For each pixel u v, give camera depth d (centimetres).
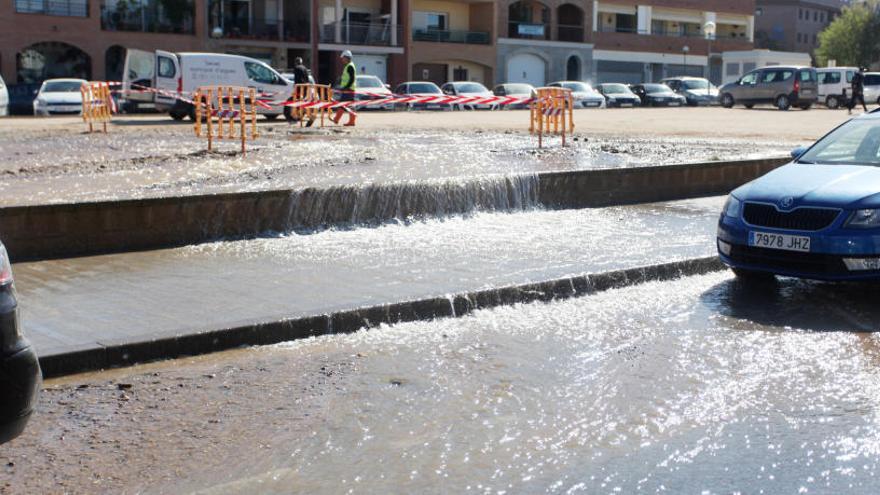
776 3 9656
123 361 564
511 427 459
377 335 635
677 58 6512
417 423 466
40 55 4159
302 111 2291
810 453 425
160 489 393
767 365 559
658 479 399
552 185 1202
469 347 602
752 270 758
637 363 563
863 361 567
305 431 455
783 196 739
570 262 832
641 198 1287
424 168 1277
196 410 485
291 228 1011
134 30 4312
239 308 660
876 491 386
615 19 6306
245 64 2669
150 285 744
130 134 1933
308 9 4778
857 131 827
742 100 4094
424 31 5253
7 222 841
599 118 2953
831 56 8069
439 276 770
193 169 1255
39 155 1455
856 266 700
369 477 403
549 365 561
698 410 482
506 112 3484
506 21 5584
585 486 392
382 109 3784
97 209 884
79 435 452
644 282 808
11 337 349
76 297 703
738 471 406
